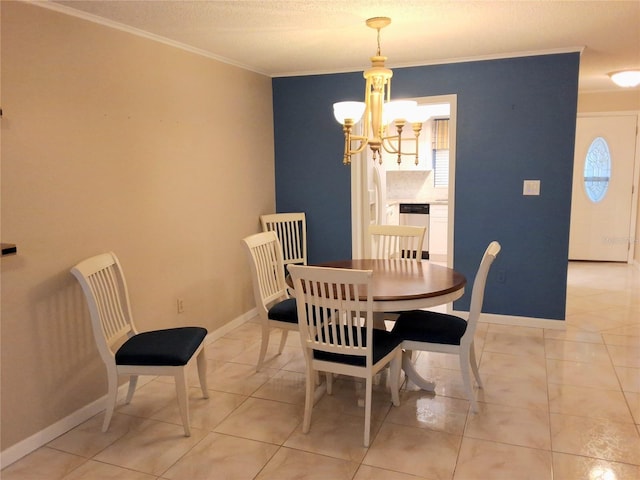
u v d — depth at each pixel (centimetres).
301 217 498
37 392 264
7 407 249
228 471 241
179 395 270
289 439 268
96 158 296
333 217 496
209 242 409
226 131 425
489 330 435
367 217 502
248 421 288
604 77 564
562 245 425
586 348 390
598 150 682
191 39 352
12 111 246
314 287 258
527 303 442
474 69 430
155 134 344
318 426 281
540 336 418
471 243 452
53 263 271
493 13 303
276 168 509
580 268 673
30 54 254
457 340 290
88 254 293
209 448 261
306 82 485
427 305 277
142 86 330
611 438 262
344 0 274
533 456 247
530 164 425
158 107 346
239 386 334
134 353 270
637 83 516
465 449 255
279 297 385
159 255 353
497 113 429
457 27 332
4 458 247
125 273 323
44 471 244
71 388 284
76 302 285
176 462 248
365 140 315
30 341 260
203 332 304
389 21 309
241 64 439
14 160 248
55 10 267
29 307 258
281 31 333
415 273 329
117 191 313
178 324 376
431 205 725
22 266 254
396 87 454
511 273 443
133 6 274
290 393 323
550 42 379
